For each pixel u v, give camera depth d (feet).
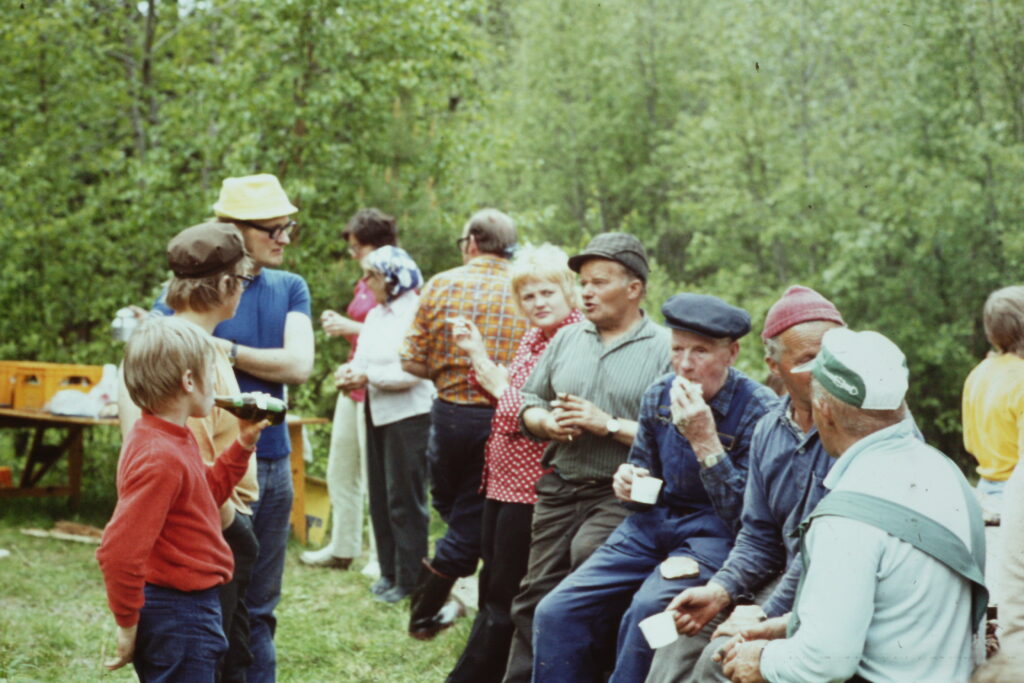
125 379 9.46
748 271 68.18
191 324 9.68
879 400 7.42
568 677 11.36
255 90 36.83
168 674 9.53
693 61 87.25
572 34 86.63
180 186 38.42
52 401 25.46
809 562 7.32
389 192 34.58
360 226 20.54
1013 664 6.46
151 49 42.55
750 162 69.21
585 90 87.76
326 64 37.11
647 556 11.43
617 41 87.30
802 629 7.22
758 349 63.93
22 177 34.91
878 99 61.57
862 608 7.07
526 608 12.71
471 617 17.97
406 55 38.42
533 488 13.43
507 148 42.73
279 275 13.55
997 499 15.72
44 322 34.24
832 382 7.56
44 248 34.04
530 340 13.93
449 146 37.68
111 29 41.98
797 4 64.13
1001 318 15.88
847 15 60.44
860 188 61.00
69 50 38.09
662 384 11.45
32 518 26.05
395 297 19.06
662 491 11.42
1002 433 15.71
